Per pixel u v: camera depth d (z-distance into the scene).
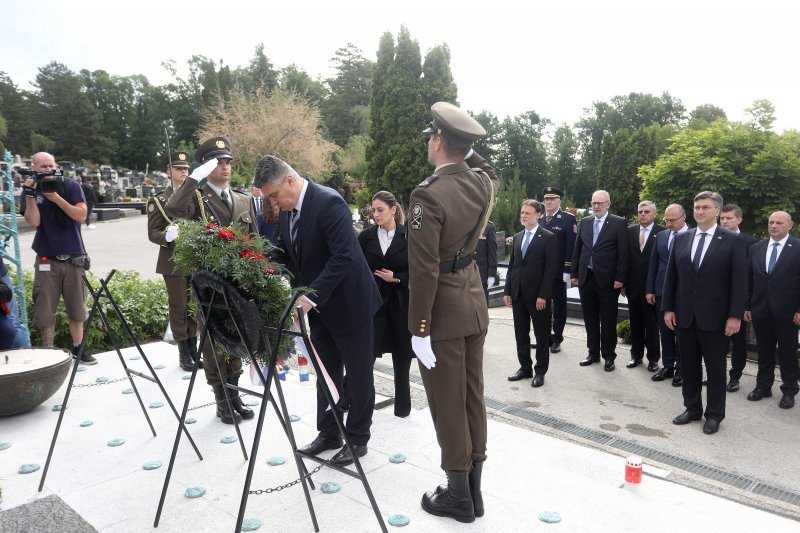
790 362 5.77
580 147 59.12
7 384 3.96
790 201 8.62
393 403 4.62
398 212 4.71
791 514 3.58
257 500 2.98
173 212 3.98
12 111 61.06
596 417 5.43
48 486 3.14
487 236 7.95
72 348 6.48
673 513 2.88
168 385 4.86
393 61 26.12
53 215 5.36
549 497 3.04
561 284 8.01
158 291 7.54
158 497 3.01
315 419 4.13
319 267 3.22
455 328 2.62
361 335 3.30
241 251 2.63
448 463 2.70
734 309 4.92
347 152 41.75
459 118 2.61
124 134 72.44
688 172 9.39
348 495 3.03
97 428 3.98
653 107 57.06
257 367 2.55
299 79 69.00
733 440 4.88
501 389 6.29
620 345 8.38
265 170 3.00
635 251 7.03
